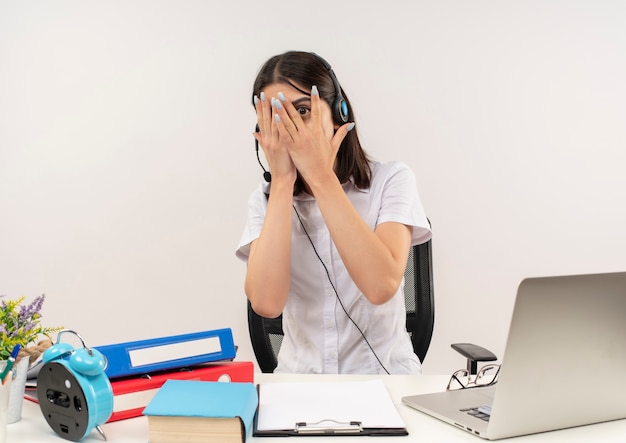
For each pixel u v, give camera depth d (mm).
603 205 2521
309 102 1263
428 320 1739
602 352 869
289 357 1540
